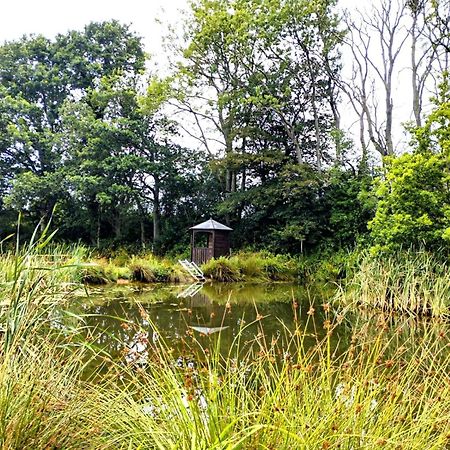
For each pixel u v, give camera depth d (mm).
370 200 16484
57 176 22672
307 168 19141
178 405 1899
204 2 21422
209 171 23234
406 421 2059
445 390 2121
